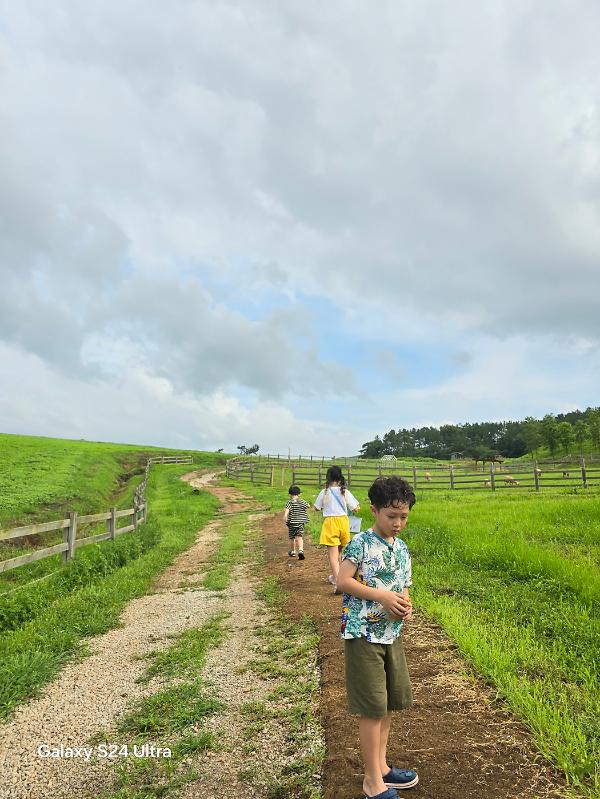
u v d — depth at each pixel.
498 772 2.89
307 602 6.84
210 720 3.93
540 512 12.16
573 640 4.79
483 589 6.64
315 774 3.09
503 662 4.18
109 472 35.91
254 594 7.75
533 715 3.37
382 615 2.70
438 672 4.27
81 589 8.27
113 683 4.80
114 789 3.20
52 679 4.95
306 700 4.08
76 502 21.06
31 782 3.32
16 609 6.88
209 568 10.05
